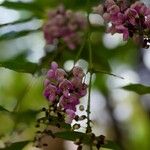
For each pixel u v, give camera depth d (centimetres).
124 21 91
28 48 138
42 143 88
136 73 151
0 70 170
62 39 114
